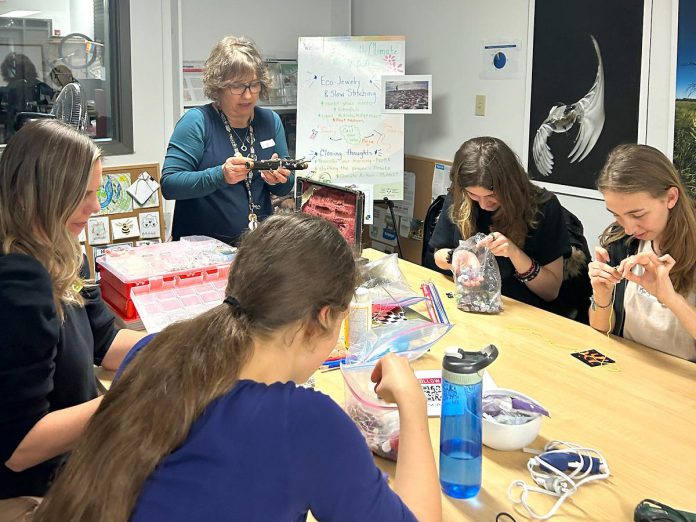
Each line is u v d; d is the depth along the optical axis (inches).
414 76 161.0
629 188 75.7
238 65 108.4
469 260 91.6
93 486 34.6
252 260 38.8
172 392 35.7
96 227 155.3
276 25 185.5
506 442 56.6
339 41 164.6
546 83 141.5
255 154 117.0
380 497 36.6
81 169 56.2
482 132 158.6
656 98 123.3
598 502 50.4
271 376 38.8
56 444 53.6
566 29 136.0
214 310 39.4
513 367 73.2
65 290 57.4
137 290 81.8
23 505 55.5
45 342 52.7
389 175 166.9
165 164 111.6
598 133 133.2
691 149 119.3
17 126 148.9
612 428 60.7
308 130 166.9
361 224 91.6
